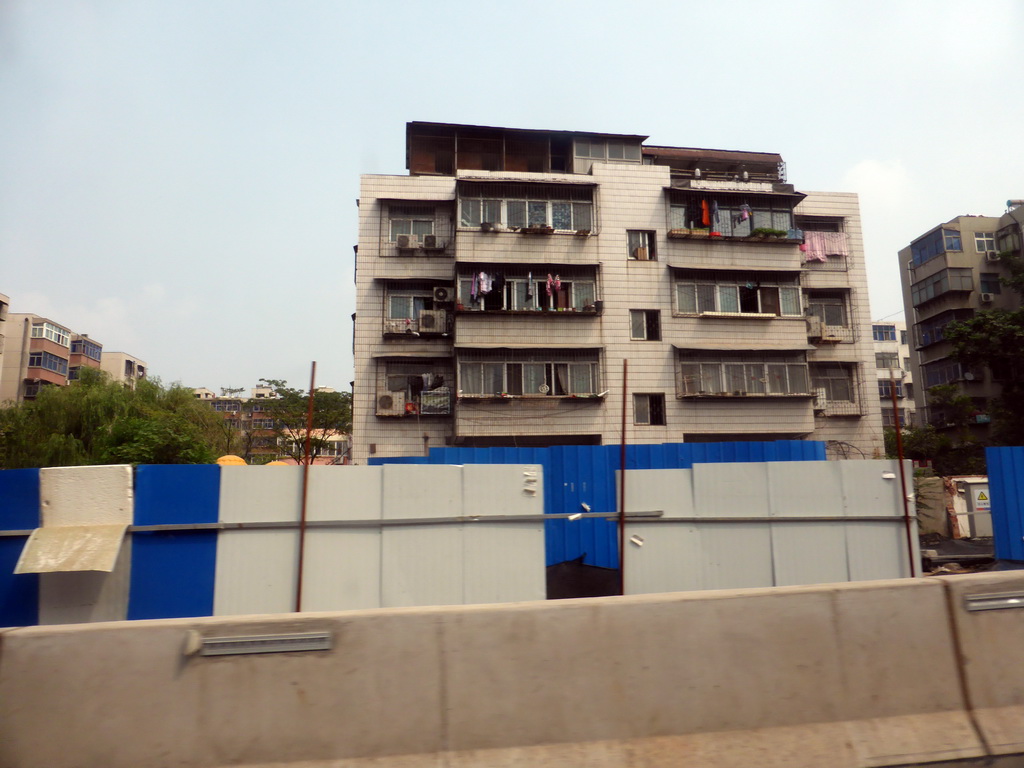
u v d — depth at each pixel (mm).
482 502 6801
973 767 3668
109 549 6082
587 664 3588
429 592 6625
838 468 7160
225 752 3271
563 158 27953
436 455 11445
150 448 14492
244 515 6555
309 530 6586
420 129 26328
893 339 55156
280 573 6508
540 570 6785
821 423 24812
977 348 29812
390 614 3531
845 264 26016
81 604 6156
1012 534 8875
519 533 6809
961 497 15500
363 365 23031
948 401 31750
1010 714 3867
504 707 3477
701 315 23516
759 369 23609
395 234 23828
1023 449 8867
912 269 40094
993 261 36531
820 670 3754
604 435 22484
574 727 3494
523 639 3578
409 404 22625
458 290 22625
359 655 3449
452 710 3441
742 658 3711
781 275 24281
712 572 7066
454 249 23609
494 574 6727
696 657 3678
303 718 3346
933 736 3715
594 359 22922
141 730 3258
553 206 23547
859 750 3621
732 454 11930
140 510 6379
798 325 23984
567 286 23328
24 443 25953
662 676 3629
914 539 6965
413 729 3393
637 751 3479
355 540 6629
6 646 3287
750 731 3605
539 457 10500
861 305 25797
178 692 3318
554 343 22828
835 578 7016
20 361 51594
